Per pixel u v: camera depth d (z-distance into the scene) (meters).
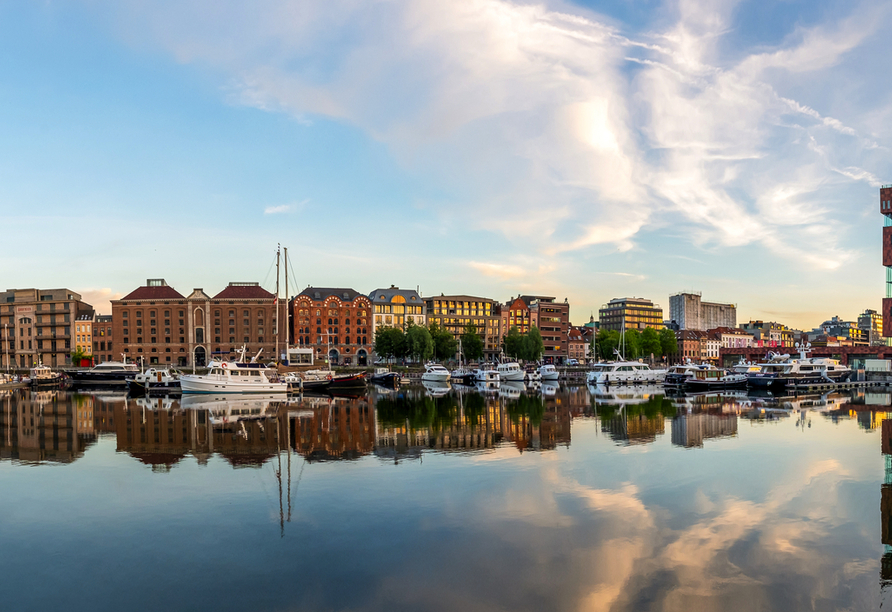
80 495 27.08
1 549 20.59
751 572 18.48
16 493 27.47
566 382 130.50
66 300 181.88
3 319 184.50
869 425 48.94
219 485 28.75
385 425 50.44
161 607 16.58
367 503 25.48
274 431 46.88
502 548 20.34
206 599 16.94
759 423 50.44
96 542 21.19
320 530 22.16
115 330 175.12
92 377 123.75
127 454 37.00
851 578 18.08
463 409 64.81
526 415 58.12
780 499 25.88
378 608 16.33
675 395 85.62
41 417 57.84
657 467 32.25
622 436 43.38
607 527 22.30
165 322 175.25
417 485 28.47
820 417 54.84
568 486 28.11
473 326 198.62
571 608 16.27
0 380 117.00
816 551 20.09
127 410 64.81
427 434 44.91
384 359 182.00
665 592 17.16
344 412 61.91
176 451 38.00
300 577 18.23
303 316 185.50
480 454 36.44
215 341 175.88
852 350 163.62
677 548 20.34
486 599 16.77
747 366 126.94
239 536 21.62
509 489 27.61
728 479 29.38
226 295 179.25
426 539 21.19
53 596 17.20
